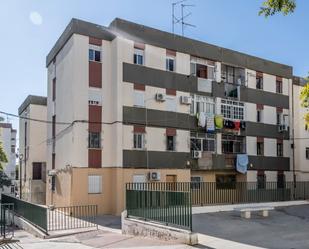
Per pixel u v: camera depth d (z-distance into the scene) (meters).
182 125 30.11
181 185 27.20
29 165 42.00
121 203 26.48
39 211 19.05
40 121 38.75
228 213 21.66
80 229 18.50
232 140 33.47
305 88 13.22
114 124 27.28
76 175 26.19
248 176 33.78
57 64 31.52
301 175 37.97
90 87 27.25
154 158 28.39
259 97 35.53
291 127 37.88
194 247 12.63
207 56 32.22
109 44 28.25
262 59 36.31
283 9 7.94
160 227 14.38
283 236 14.92
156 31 29.52
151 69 28.88
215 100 32.31
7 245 15.12
